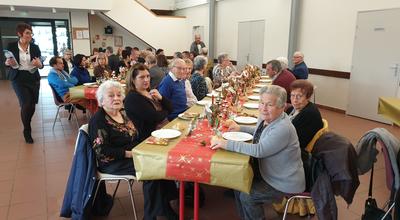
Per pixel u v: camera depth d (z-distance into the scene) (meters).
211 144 1.69
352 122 5.06
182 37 10.70
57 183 2.75
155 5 11.30
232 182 1.56
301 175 1.72
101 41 11.07
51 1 7.74
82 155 1.89
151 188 1.95
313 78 6.26
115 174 1.96
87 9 8.29
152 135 1.91
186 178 1.61
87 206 1.93
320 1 5.89
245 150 1.62
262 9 7.45
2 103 6.19
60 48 10.02
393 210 1.65
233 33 8.64
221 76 4.55
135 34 9.77
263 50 7.57
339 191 1.62
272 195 1.75
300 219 2.23
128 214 2.27
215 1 9.15
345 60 5.57
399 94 4.77
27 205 2.37
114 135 1.99
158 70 4.02
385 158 1.71
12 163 3.19
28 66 3.62
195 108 2.79
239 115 2.51
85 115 5.32
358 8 5.21
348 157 1.60
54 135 4.17
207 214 2.27
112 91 2.00
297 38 6.47
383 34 4.88
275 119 1.69
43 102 6.36
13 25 9.37
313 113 1.92
